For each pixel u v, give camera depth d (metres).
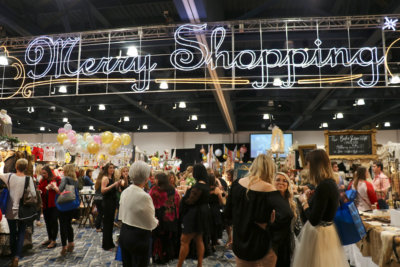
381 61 6.16
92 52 9.03
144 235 2.86
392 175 4.88
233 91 12.55
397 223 3.56
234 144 20.81
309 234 2.64
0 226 4.61
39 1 7.64
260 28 6.32
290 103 16.34
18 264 4.46
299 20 6.25
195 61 9.56
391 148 8.20
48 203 5.55
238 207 2.51
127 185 5.98
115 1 7.57
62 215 4.93
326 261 2.53
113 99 13.84
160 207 4.62
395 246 3.04
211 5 6.37
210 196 4.51
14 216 4.29
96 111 16.91
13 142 5.96
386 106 13.70
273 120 18.67
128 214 2.90
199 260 4.09
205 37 6.66
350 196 3.24
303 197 2.84
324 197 2.47
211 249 5.34
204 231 4.00
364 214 4.32
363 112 14.73
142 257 2.85
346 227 2.71
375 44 7.73
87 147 7.94
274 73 9.90
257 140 20.44
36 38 6.97
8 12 6.39
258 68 9.80
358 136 7.24
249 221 2.40
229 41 7.22
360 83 6.86
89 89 12.74
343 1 7.00
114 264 4.47
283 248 2.68
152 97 13.60
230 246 5.07
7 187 4.35
